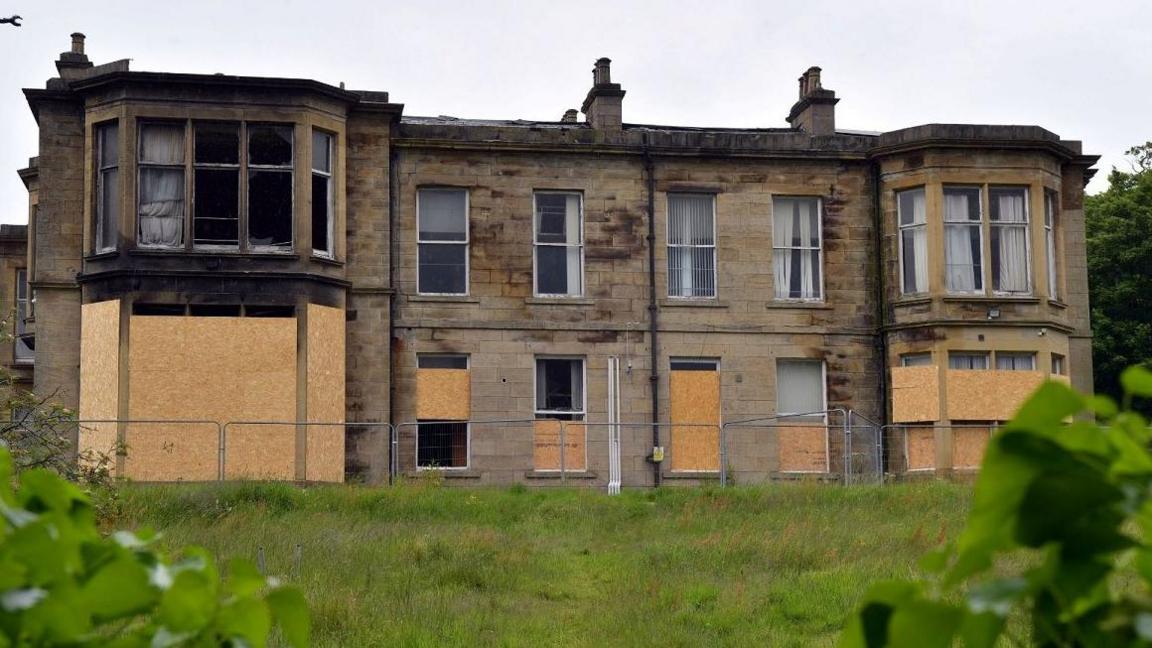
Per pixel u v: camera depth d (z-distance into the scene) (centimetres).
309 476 2752
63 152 2856
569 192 3070
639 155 3091
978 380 3019
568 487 2881
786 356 3088
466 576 1686
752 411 3062
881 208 3139
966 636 218
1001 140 3070
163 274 2728
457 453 2936
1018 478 206
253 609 262
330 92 2845
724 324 3078
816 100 3284
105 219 2803
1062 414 204
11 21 1468
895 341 3086
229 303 2752
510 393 2975
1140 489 201
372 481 2839
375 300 2916
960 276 3069
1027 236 3092
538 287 3039
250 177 2792
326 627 1356
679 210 3117
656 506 2356
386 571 1697
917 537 1853
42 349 2819
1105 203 4738
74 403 2811
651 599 1528
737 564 1775
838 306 3120
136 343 2722
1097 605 209
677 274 3098
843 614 1408
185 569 258
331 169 2888
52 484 266
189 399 2727
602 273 3052
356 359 2888
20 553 231
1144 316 4575
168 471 2694
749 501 2375
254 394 2750
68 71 2995
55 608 228
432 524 2162
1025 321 3034
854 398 3097
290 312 2788
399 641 1306
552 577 1750
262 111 2792
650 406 3025
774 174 3136
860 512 2206
